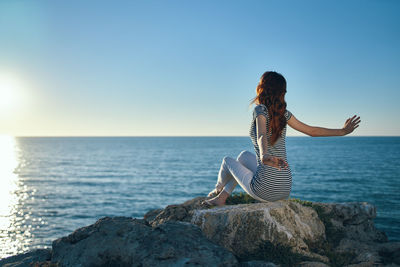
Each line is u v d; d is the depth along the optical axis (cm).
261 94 339
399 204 2448
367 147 15912
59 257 351
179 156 10969
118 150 15838
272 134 331
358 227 472
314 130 357
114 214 2436
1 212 2495
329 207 479
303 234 374
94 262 325
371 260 354
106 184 4259
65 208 2667
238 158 402
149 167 7031
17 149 17350
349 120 362
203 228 364
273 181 340
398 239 1479
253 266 293
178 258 291
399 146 16800
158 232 331
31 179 4878
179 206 465
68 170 6412
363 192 3161
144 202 2956
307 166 6288
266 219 346
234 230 349
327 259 357
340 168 5856
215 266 285
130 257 313
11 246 1636
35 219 2259
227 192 409
